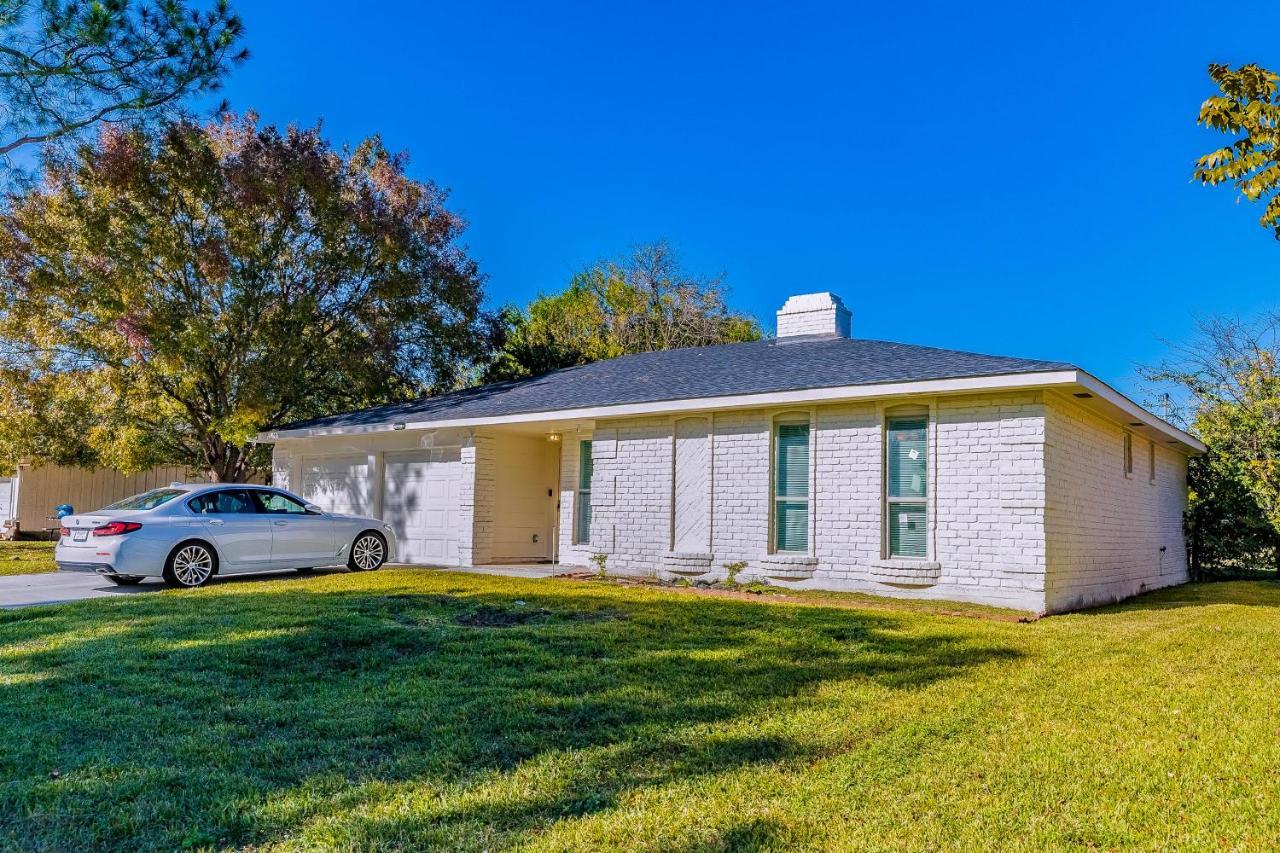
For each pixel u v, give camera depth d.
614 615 8.20
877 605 9.57
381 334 19.64
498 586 10.37
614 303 35.97
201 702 4.86
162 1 12.21
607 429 13.31
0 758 3.83
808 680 5.54
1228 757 3.99
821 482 11.19
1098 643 7.04
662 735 4.29
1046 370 9.23
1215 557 16.97
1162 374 19.19
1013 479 9.73
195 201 17.42
